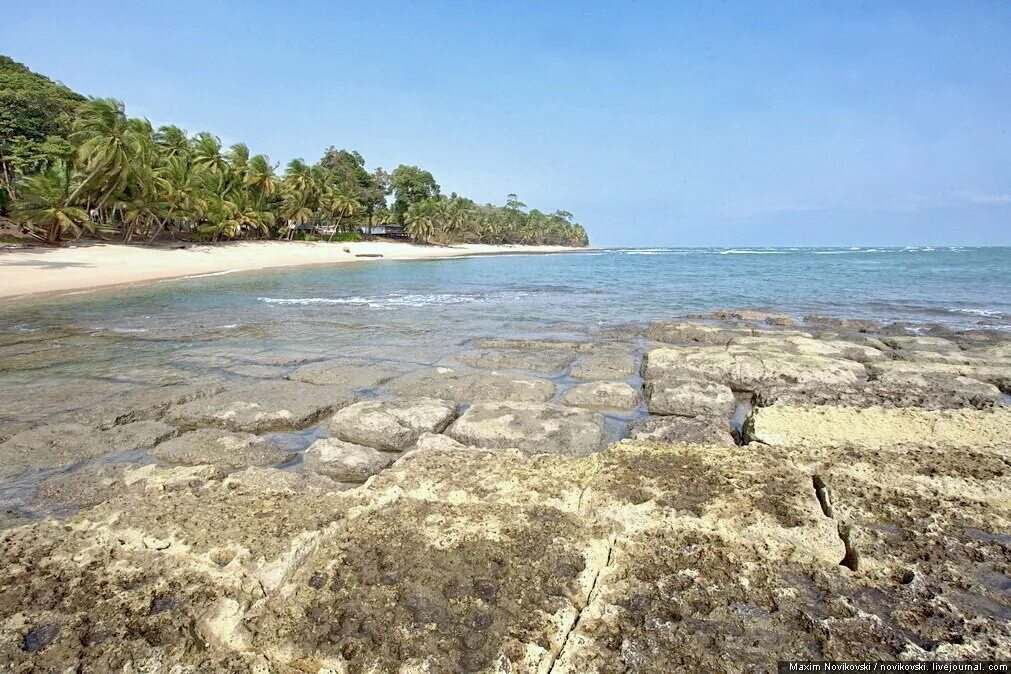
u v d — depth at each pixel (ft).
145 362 33.17
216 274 112.98
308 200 211.82
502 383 27.45
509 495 13.39
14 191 128.47
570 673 8.18
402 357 35.17
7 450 19.31
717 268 148.46
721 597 9.59
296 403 23.97
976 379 26.99
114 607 9.27
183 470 16.69
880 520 11.93
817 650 8.46
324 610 9.38
